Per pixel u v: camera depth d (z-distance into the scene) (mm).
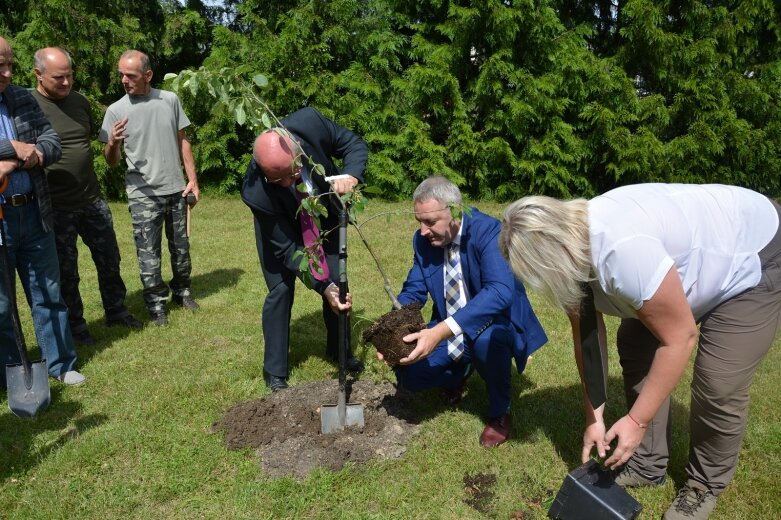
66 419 3434
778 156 11188
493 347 3068
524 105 10250
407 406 3529
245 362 4191
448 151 11133
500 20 10156
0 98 3525
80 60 11016
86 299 5566
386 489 2805
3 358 3828
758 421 3322
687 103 10773
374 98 11219
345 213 3033
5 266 3385
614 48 11453
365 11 12172
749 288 2275
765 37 11328
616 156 10656
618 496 2484
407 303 3318
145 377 3963
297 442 3141
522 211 2062
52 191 4320
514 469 2951
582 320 2389
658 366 2127
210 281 6191
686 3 10609
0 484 2863
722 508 2648
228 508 2699
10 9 11688
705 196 2305
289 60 11023
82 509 2697
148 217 4859
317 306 5340
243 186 3406
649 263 2016
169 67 13133
